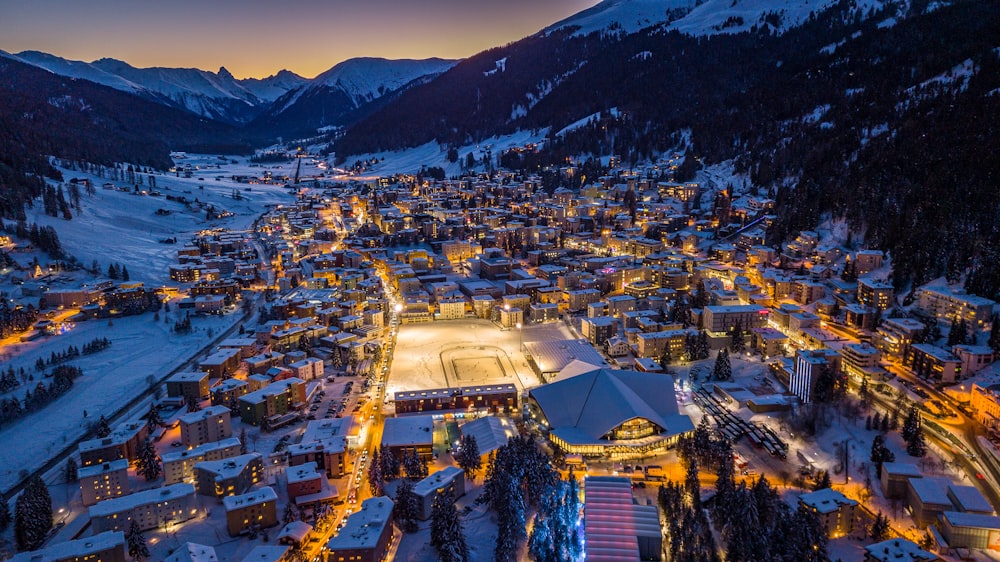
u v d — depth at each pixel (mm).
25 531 156250
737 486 163625
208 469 177750
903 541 143750
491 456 191875
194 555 142125
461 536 153125
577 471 191750
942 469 180125
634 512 161625
